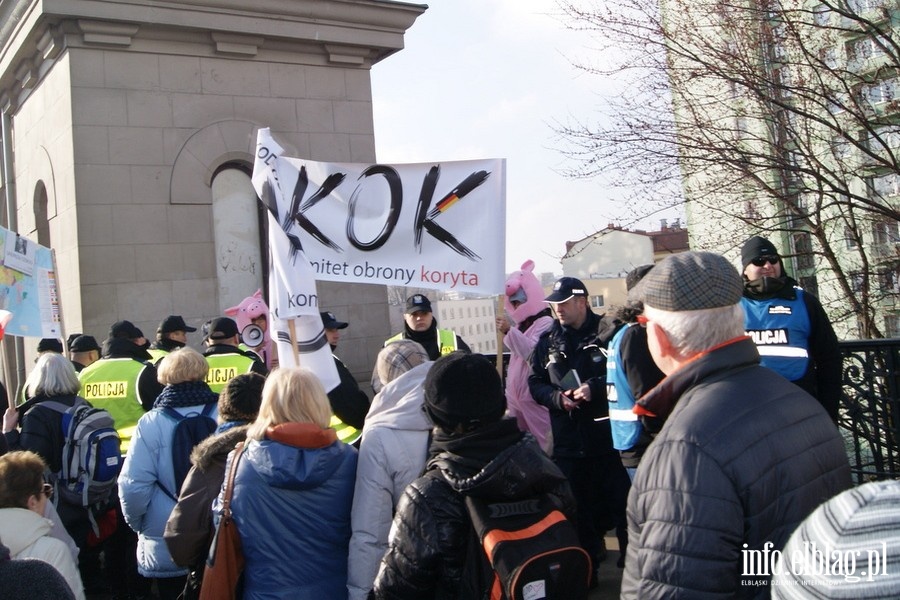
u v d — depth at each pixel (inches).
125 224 385.4
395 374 137.6
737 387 77.4
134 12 382.6
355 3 441.7
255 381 146.6
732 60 352.8
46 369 205.5
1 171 515.5
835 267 363.6
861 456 231.1
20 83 453.4
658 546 71.9
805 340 160.1
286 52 434.6
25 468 124.6
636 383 155.7
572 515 100.5
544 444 216.8
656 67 360.2
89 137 379.9
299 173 196.2
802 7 371.9
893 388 213.3
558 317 198.1
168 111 399.5
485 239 196.9
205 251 404.2
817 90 356.5
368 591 118.1
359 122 454.9
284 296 185.0
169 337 271.0
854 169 371.9
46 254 266.7
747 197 371.6
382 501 121.6
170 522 129.6
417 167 199.5
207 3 400.2
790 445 74.1
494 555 88.7
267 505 117.3
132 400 234.8
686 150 362.6
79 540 205.3
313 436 117.9
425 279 197.0
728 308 81.4
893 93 369.4
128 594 222.2
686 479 72.1
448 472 94.1
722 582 69.6
